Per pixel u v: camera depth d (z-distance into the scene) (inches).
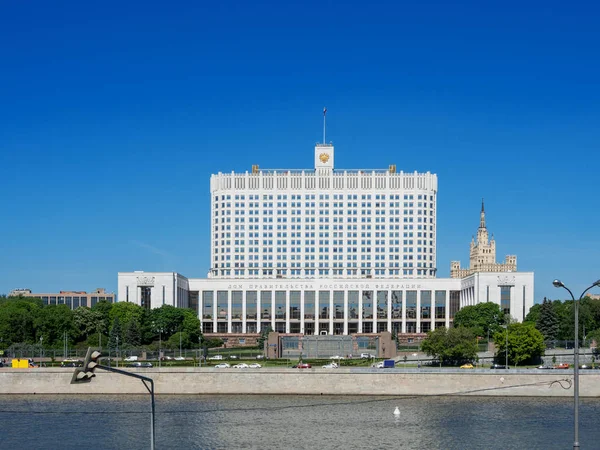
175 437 6304.1
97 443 6092.5
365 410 7652.6
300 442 6122.1
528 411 7559.1
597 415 7308.1
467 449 5866.1
